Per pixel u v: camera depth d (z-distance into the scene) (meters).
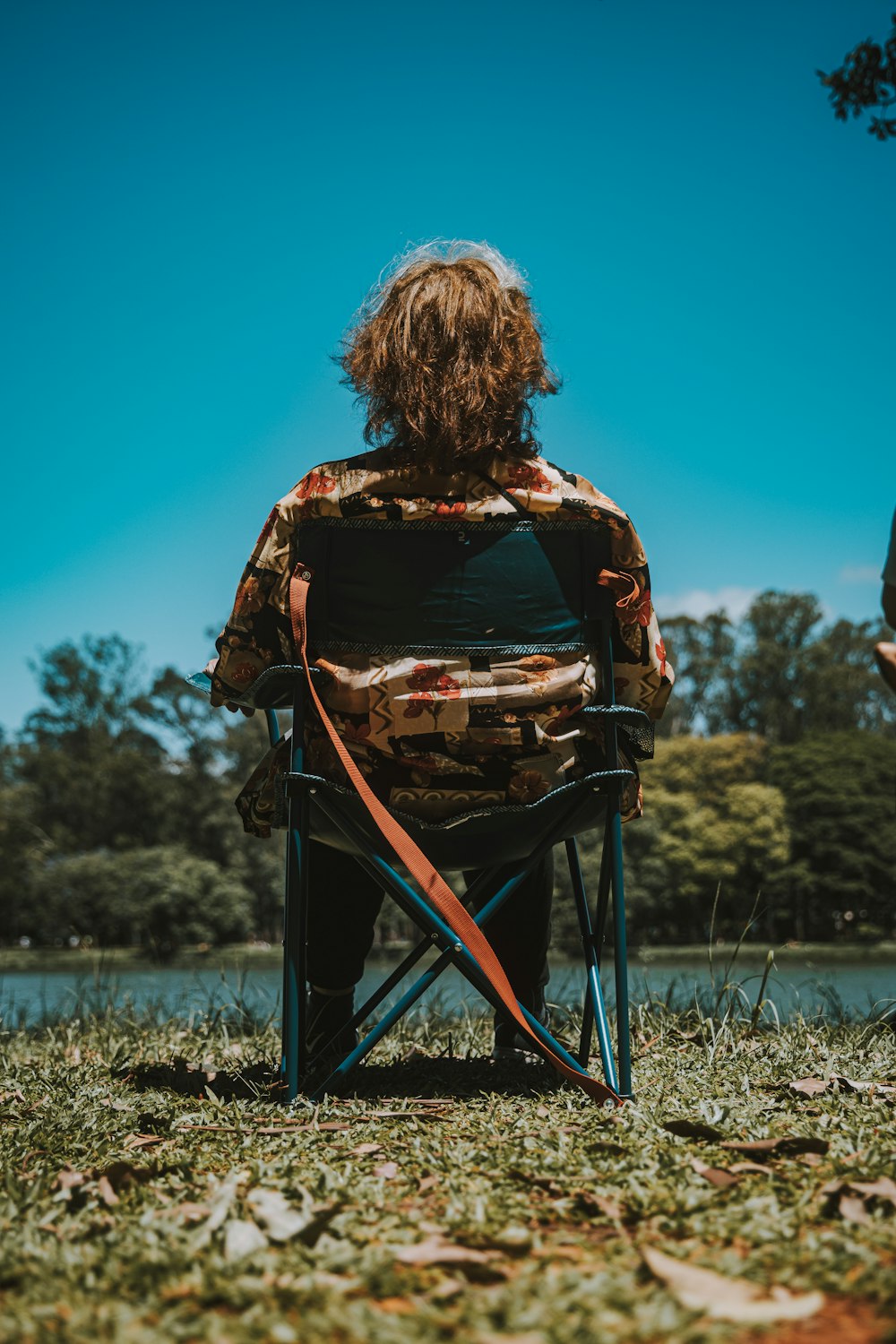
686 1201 1.34
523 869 2.42
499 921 2.83
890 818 75.81
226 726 83.19
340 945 2.70
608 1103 2.15
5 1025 4.74
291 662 2.46
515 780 2.35
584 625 2.39
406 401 2.34
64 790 85.00
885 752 80.50
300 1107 2.18
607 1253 1.18
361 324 2.57
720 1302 0.98
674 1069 2.71
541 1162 1.60
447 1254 1.14
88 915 68.94
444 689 2.31
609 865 2.37
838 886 73.50
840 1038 3.32
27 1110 2.28
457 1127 1.96
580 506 2.35
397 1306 1.03
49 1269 1.13
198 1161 1.73
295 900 2.27
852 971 10.20
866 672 102.12
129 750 85.38
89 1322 0.97
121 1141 1.92
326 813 2.33
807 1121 1.86
